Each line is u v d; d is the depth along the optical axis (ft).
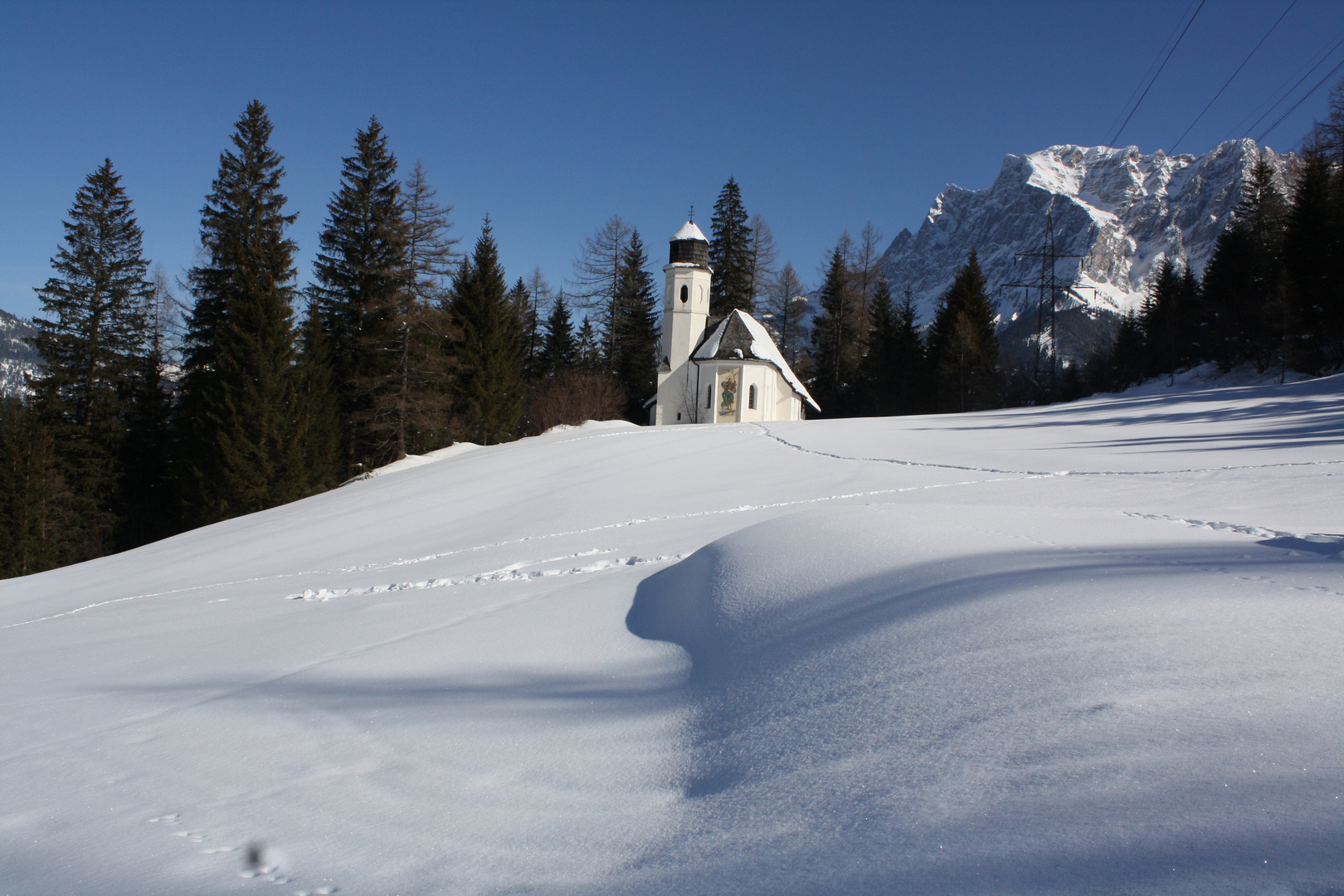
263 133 120.88
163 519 119.03
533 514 49.90
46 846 9.78
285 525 61.41
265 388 99.55
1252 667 9.63
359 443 120.37
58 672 22.52
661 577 23.44
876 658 12.05
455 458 95.50
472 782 10.73
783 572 18.39
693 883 7.47
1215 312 131.64
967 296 177.17
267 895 8.02
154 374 125.80
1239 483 34.27
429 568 36.01
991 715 9.51
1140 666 9.97
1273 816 6.73
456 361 122.11
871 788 8.55
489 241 138.92
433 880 8.14
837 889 6.88
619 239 187.93
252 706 15.72
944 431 72.95
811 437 73.92
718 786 9.67
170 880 8.53
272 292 103.65
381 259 116.78
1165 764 7.80
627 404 173.06
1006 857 6.83
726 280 190.70
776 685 12.32
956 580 15.02
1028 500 33.50
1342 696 8.72
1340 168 119.34
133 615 33.53
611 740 11.80
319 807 10.30
